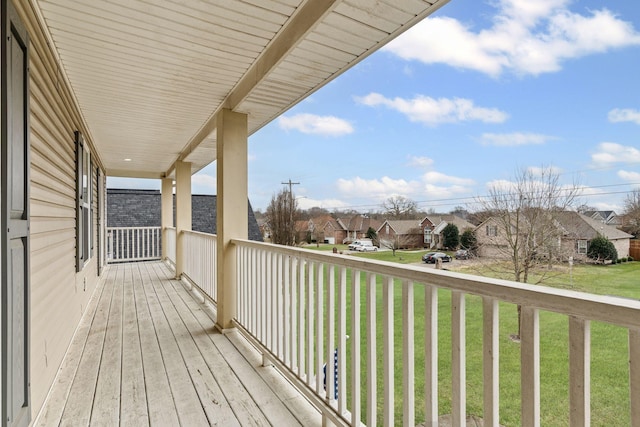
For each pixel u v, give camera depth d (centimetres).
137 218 1134
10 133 154
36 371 205
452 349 118
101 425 196
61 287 279
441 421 176
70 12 208
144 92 337
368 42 221
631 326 73
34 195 206
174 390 234
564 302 85
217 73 297
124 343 324
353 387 167
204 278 488
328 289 189
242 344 321
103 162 712
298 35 215
